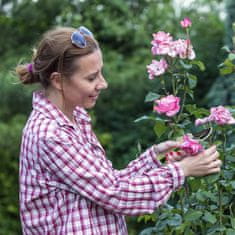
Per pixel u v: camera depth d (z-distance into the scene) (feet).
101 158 8.14
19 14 23.04
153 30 27.32
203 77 23.47
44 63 7.84
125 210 7.54
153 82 24.23
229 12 20.48
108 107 25.77
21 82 8.32
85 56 7.70
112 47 27.94
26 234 7.88
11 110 21.74
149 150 8.39
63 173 7.54
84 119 8.29
